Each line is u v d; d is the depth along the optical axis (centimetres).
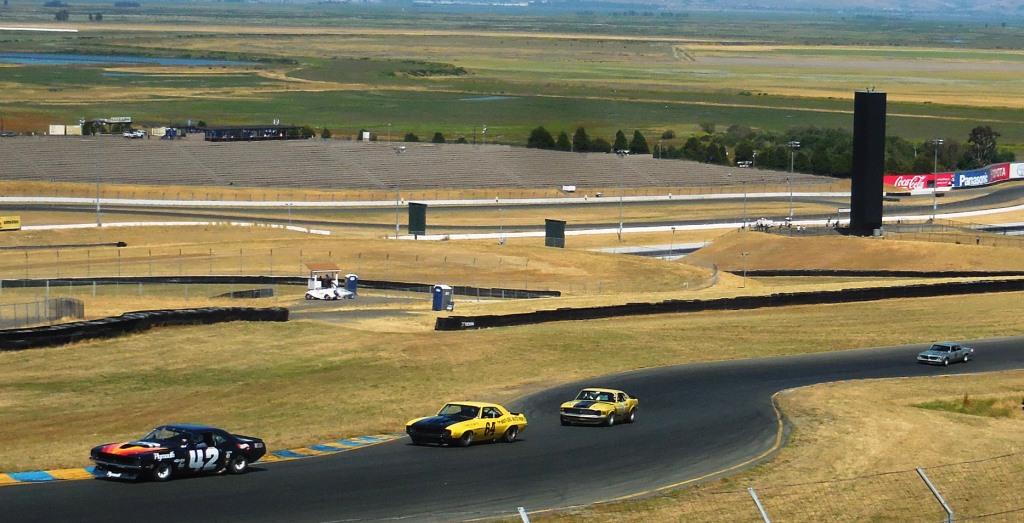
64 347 8312
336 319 10512
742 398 7675
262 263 15062
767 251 17550
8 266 14412
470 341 9231
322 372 8038
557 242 18388
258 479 5244
